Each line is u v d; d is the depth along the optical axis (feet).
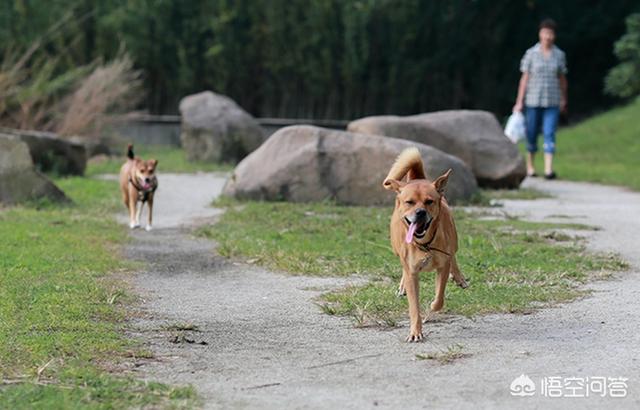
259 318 25.54
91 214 43.93
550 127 60.70
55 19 87.10
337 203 46.03
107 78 74.54
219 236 38.32
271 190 46.57
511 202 48.80
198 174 63.87
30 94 70.69
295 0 86.12
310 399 18.86
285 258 33.09
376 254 33.73
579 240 36.47
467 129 54.80
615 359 21.12
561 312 25.45
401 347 22.50
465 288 27.09
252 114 90.43
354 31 84.89
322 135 47.19
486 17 92.38
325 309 25.99
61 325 23.73
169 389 19.20
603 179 59.77
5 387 19.30
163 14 87.20
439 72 90.02
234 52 87.66
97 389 19.10
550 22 60.34
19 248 34.06
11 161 45.65
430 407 18.30
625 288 28.30
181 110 72.23
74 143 60.49
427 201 23.04
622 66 78.28
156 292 28.76
